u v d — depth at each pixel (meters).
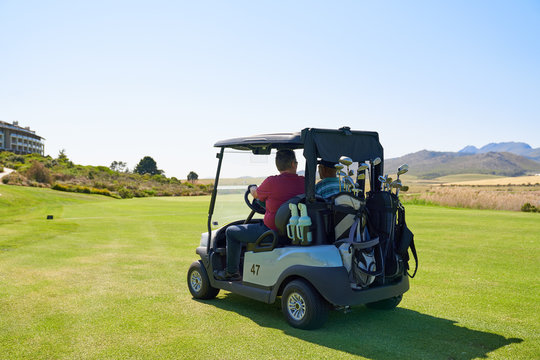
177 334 3.87
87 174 63.81
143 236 12.01
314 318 3.86
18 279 6.26
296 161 4.46
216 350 3.48
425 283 5.94
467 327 4.08
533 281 6.05
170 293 5.44
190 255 8.58
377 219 4.11
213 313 4.54
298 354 3.38
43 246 9.83
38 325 4.15
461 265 7.20
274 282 4.23
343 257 3.84
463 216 16.61
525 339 3.76
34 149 130.25
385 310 4.66
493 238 10.47
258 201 5.04
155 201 36.41
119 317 4.39
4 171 55.19
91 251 9.11
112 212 22.84
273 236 4.26
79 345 3.62
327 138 4.13
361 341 3.68
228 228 4.68
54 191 43.00
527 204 20.67
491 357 3.35
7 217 19.03
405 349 3.50
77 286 5.82
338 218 3.97
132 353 3.44
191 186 66.38
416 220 15.02
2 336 3.86
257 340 3.70
